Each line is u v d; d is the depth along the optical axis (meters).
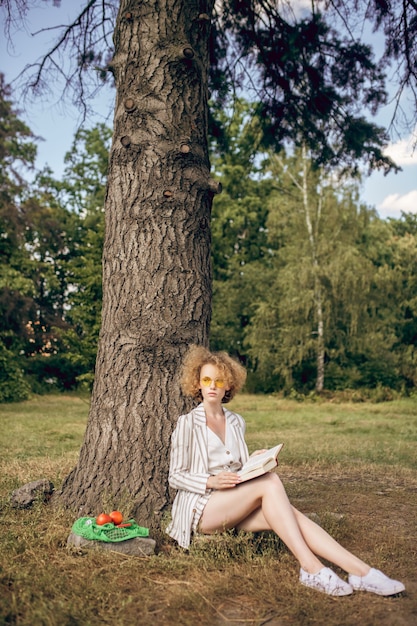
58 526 4.29
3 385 23.38
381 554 4.10
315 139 9.52
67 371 30.69
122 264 5.01
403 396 29.84
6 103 24.17
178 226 5.05
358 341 29.12
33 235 32.22
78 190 35.50
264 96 9.25
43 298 34.91
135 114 5.14
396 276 32.31
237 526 3.98
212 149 10.44
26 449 9.51
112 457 4.71
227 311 33.16
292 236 29.78
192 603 3.21
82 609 3.04
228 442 4.12
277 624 3.03
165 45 5.21
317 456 8.99
